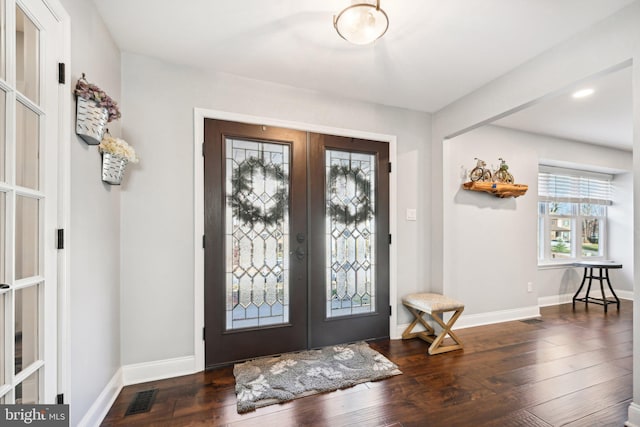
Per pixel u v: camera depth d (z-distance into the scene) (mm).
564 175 4477
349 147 2736
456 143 3256
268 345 2404
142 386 1961
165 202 2111
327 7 1608
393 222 2881
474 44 1923
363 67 2215
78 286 1380
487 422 1607
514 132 3633
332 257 2674
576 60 1820
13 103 985
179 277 2141
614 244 4828
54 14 1202
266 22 1729
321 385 1952
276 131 2475
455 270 3188
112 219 1825
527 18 1672
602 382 2033
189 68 2201
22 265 1054
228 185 2336
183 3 1568
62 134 1252
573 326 3256
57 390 1220
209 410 1708
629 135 3840
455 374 2137
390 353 2502
